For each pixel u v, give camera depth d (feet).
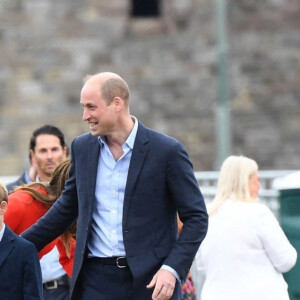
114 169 74.18
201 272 98.17
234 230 84.64
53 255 87.30
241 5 276.21
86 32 273.13
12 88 270.05
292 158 273.54
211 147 272.10
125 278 73.77
